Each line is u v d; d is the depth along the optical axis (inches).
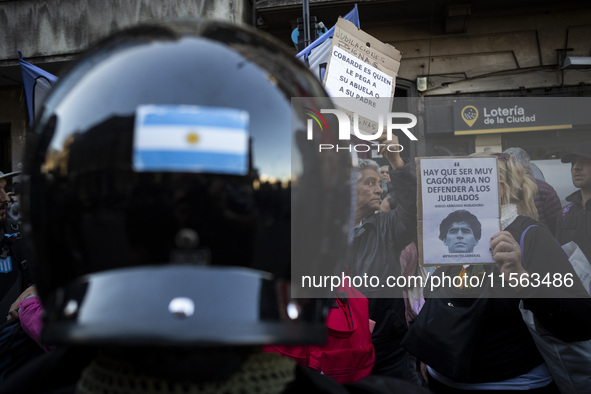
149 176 19.2
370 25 266.2
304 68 24.6
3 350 77.4
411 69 264.1
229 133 19.8
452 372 67.0
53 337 19.2
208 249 19.5
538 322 65.2
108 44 22.1
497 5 255.6
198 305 18.8
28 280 109.9
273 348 53.9
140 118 19.5
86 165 19.8
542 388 67.1
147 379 20.2
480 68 261.3
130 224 19.2
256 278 20.0
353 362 64.4
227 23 23.2
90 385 21.7
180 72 20.1
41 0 251.4
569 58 242.5
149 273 19.1
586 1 251.9
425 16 261.6
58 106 21.2
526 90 259.3
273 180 20.6
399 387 27.4
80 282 19.6
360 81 84.1
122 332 18.1
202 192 19.3
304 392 24.7
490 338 67.3
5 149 286.4
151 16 243.1
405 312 97.7
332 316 65.9
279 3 251.4
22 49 253.1
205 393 20.4
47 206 20.5
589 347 64.3
